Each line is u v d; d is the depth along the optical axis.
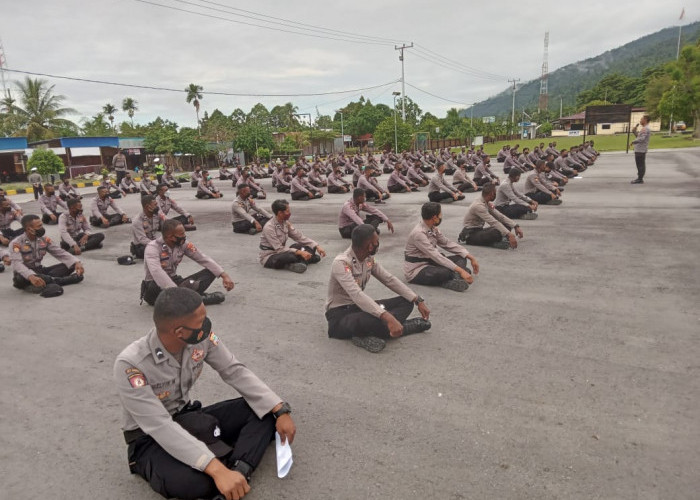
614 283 5.43
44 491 2.50
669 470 2.44
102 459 2.77
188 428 2.42
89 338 4.56
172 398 2.51
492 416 2.98
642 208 10.04
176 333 2.30
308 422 3.01
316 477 2.51
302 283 6.09
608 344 3.90
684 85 41.59
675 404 3.01
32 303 5.73
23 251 6.09
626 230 8.09
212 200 16.38
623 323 4.30
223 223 11.31
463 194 13.69
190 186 23.09
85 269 7.36
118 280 6.65
